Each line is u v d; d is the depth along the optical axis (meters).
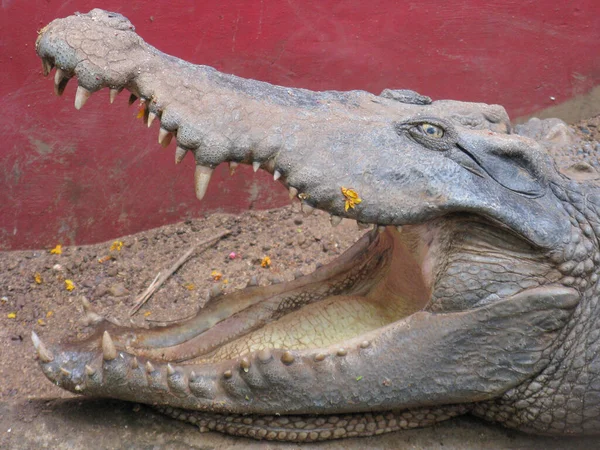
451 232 1.63
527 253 1.61
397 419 1.68
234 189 2.15
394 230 1.71
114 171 2.06
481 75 2.19
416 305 1.74
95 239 2.09
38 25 1.94
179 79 1.58
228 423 1.66
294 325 1.72
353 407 1.63
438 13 2.12
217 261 2.07
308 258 2.08
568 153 1.73
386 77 2.14
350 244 2.11
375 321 1.74
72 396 1.77
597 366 1.63
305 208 1.60
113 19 1.59
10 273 2.02
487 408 1.68
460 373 1.62
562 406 1.64
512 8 2.15
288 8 2.04
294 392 1.62
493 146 1.62
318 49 2.09
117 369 1.61
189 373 1.62
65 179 2.04
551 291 1.59
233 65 2.05
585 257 1.62
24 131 2.00
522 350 1.61
